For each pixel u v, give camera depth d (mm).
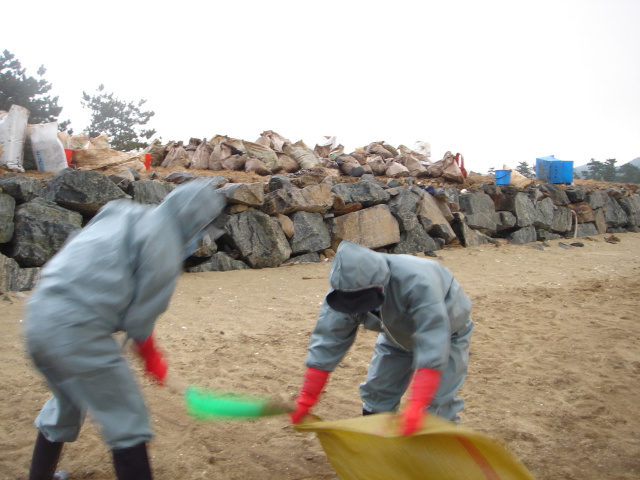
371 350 6078
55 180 8773
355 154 16156
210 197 2939
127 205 2902
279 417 4391
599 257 13711
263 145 14383
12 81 29672
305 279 9844
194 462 3666
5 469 3473
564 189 18172
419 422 2762
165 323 6898
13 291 7840
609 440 4055
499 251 13828
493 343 6367
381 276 2959
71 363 2473
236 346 6109
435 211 13648
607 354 5957
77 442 3861
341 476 2965
